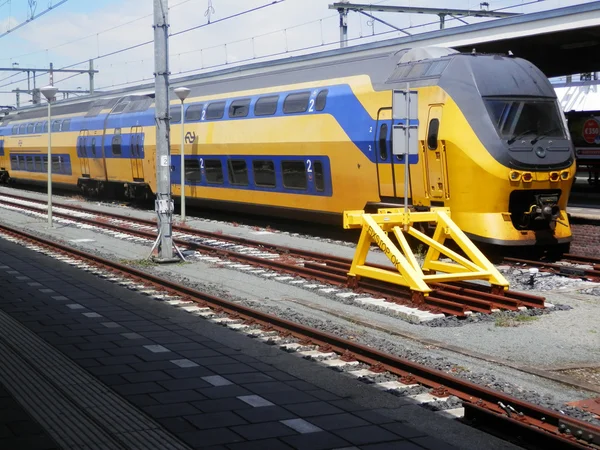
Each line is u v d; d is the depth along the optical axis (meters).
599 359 8.82
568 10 18.58
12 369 7.69
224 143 23.86
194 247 18.44
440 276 11.73
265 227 23.91
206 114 25.08
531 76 16.67
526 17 19.52
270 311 11.30
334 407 6.61
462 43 21.11
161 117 16.14
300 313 11.40
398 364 7.86
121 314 10.73
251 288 13.47
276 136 21.47
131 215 28.36
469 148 15.66
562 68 26.69
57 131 37.94
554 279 14.00
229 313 10.76
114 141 31.41
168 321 10.32
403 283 11.77
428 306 11.26
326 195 20.00
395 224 13.05
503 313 11.05
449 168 16.08
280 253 17.77
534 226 16.06
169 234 16.39
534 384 7.86
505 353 9.08
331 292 12.80
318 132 19.88
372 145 18.09
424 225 16.89
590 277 14.01
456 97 16.05
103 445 5.59
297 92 21.02
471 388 6.98
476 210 15.80
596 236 17.12
